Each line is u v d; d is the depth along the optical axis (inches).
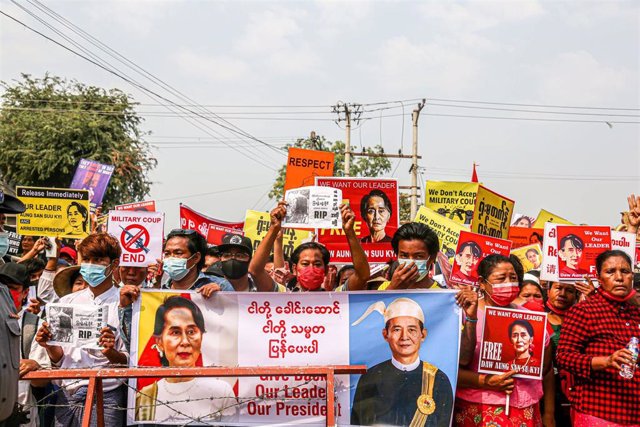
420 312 235.5
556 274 307.4
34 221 397.7
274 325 236.8
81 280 276.7
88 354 252.4
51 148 1438.2
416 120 1475.1
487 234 430.0
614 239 311.7
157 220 301.6
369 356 234.5
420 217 430.6
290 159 471.5
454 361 232.2
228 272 309.6
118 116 1523.1
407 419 230.8
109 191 1444.4
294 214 277.6
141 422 233.8
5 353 208.8
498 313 237.6
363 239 360.5
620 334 234.8
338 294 237.3
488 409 235.0
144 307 237.0
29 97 1562.5
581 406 236.2
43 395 292.4
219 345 236.4
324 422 232.5
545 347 257.3
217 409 235.0
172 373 206.5
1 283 226.1
